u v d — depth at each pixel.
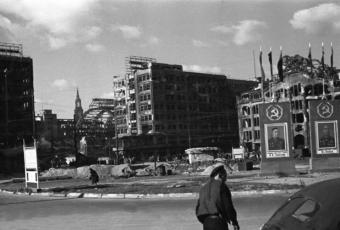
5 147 113.06
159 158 116.06
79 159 100.75
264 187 23.77
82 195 27.64
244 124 122.00
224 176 7.32
